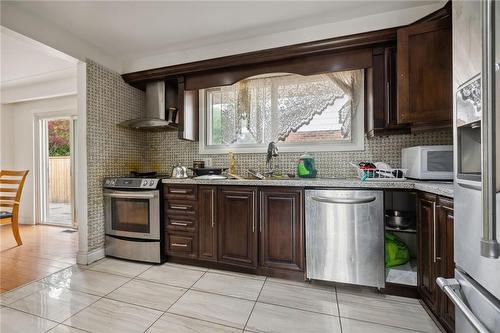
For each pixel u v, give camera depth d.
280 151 2.84
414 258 2.23
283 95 2.87
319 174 2.70
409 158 2.15
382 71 2.18
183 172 2.75
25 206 4.31
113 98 2.90
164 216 2.57
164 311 1.72
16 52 2.86
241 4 2.04
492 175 0.73
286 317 1.66
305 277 2.11
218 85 2.74
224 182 2.33
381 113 2.16
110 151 2.85
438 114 1.81
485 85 0.73
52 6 2.03
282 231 2.16
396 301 1.84
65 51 2.40
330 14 2.18
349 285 2.09
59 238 3.47
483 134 0.74
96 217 2.67
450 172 1.89
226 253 2.35
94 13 2.13
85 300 1.86
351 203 1.94
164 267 2.47
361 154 2.58
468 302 0.99
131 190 2.61
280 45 2.45
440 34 1.81
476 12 0.92
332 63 2.34
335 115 2.74
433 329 1.53
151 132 3.38
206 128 3.19
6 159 4.28
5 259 2.68
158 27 2.36
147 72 2.91
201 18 2.23
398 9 2.11
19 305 1.79
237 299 1.88
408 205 2.31
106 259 2.69
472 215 0.96
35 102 4.20
